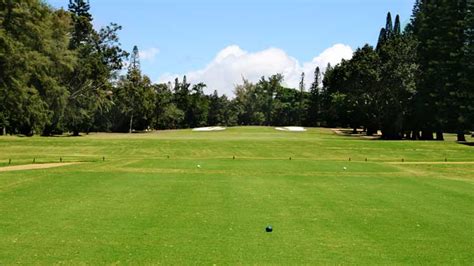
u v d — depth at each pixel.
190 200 18.75
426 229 14.62
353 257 11.84
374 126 89.25
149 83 117.44
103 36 94.00
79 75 85.12
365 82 80.62
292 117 157.12
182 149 44.69
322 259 11.67
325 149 45.19
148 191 20.80
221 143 49.44
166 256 11.74
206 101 144.75
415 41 71.56
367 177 26.91
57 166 30.41
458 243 13.15
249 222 15.22
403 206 18.12
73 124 86.94
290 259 11.63
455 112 63.41
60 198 18.98
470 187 23.31
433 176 28.09
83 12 93.56
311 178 26.05
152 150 44.12
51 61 64.50
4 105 51.78
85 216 15.83
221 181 24.25
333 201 19.00
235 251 12.19
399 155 41.91
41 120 58.78
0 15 47.25
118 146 47.12
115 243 12.79
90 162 33.44
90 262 11.28
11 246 12.50
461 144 50.09
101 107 95.19
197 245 12.66
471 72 60.41
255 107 160.25
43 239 13.14
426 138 73.31
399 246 12.80
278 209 17.25
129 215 16.00
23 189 21.06
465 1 64.38
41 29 53.75
